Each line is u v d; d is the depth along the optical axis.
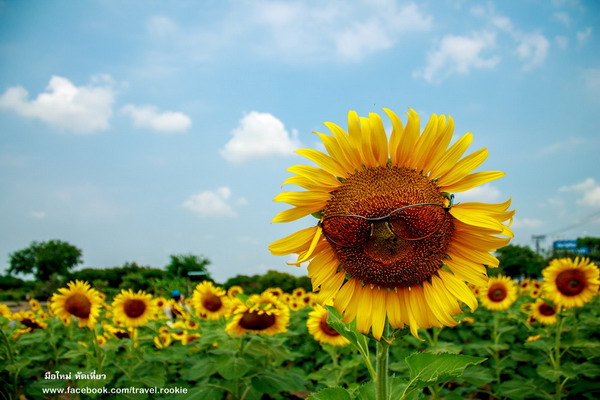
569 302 1.39
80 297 1.24
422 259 0.49
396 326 0.50
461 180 0.49
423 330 1.55
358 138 0.50
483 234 0.48
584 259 1.40
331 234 0.49
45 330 1.71
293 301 2.51
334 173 0.51
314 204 0.51
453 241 0.50
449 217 0.49
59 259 17.61
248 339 1.26
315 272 0.51
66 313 1.26
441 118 0.50
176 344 1.64
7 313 1.80
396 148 0.50
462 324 2.07
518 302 2.55
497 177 0.48
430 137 0.50
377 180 0.50
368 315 0.50
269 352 1.20
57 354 1.55
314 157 0.50
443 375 0.47
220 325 1.52
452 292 0.49
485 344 1.49
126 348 1.24
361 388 0.55
